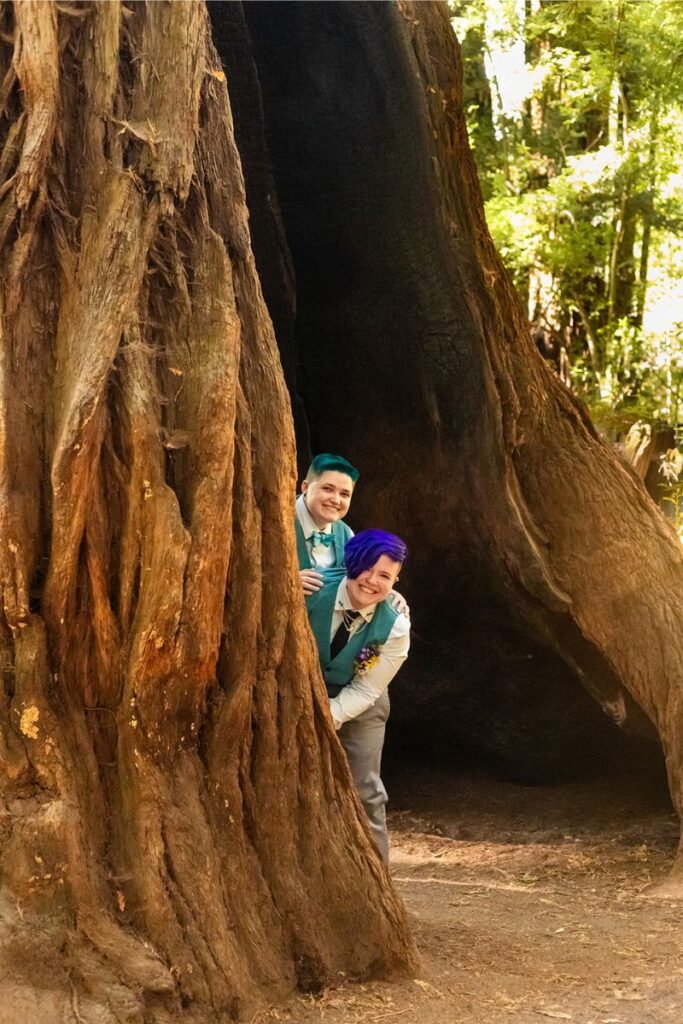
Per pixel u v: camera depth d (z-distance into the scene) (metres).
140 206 4.16
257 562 4.34
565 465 8.12
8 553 3.96
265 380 4.58
